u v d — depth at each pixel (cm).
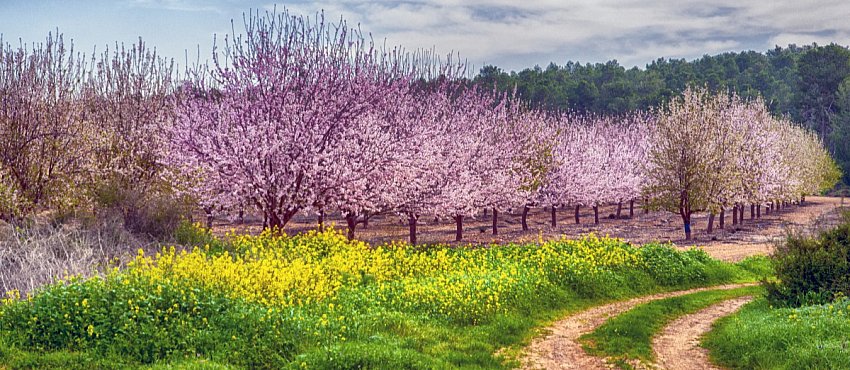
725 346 1556
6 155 2641
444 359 1365
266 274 1720
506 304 1877
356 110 2881
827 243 1911
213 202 2809
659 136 4953
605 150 6725
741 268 3144
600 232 5112
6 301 1403
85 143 2902
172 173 2852
